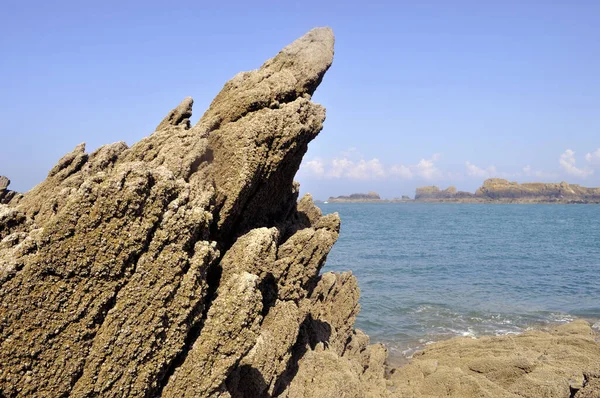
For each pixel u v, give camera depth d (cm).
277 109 1413
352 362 1931
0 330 724
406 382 2045
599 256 6912
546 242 9075
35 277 754
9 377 726
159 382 902
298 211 2098
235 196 1327
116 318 829
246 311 963
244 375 1138
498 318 3412
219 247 1370
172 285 886
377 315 3503
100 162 1284
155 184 892
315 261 1590
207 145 1291
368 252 7338
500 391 1784
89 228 800
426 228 12794
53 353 766
